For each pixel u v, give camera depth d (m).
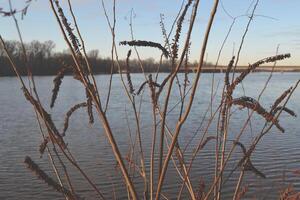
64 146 2.26
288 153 27.94
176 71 1.88
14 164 28.89
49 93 82.00
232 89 2.74
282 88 87.38
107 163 26.33
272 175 22.20
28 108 62.25
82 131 39.59
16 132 41.72
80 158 28.00
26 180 25.12
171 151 1.87
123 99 66.50
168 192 18.95
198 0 1.77
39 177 2.09
